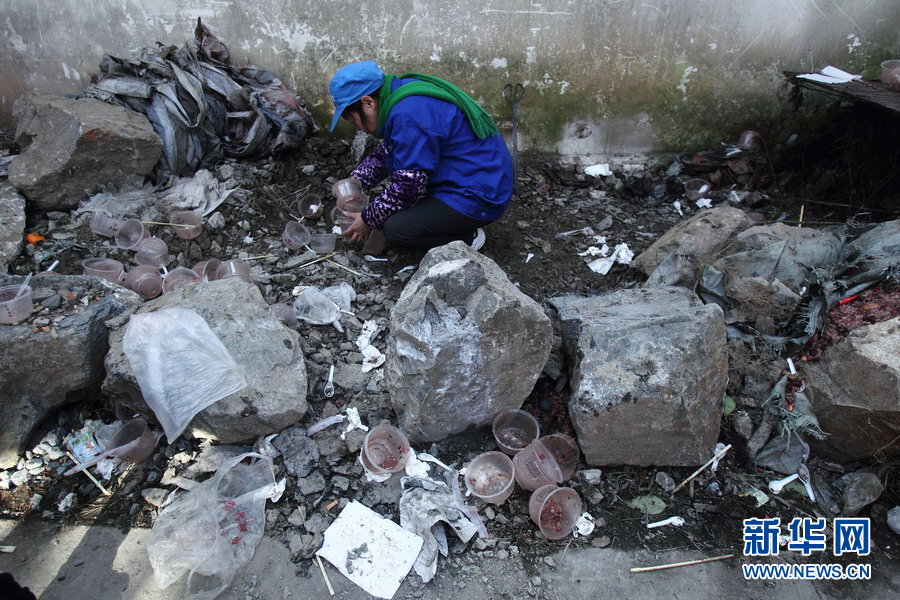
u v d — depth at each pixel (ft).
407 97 9.73
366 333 9.93
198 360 7.82
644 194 13.85
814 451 8.63
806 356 8.88
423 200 10.65
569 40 13.44
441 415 8.11
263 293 10.58
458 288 7.72
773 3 13.12
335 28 13.23
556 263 11.85
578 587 7.19
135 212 11.44
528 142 14.66
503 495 7.87
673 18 13.28
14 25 12.91
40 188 11.09
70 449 8.30
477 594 7.08
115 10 12.89
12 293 8.59
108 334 8.49
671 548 7.60
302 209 12.43
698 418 8.00
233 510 7.54
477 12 13.10
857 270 9.36
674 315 8.36
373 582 7.08
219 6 12.91
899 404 7.59
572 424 8.66
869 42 13.61
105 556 7.22
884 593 7.26
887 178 12.79
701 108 14.37
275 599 6.93
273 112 13.01
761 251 9.73
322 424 8.47
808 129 14.53
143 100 12.05
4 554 7.21
